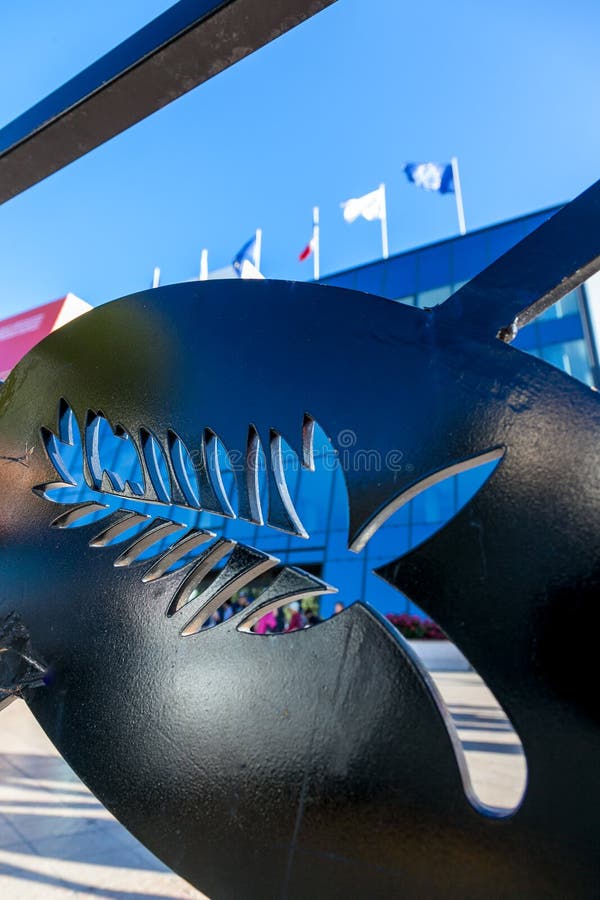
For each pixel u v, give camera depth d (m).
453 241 16.27
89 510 1.47
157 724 1.17
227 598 1.19
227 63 1.44
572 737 0.80
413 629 11.85
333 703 1.00
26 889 1.99
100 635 1.30
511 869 0.80
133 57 1.47
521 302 1.00
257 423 1.20
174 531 1.29
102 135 1.68
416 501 14.16
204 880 1.05
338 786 0.96
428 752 0.90
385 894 0.88
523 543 0.88
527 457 0.92
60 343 1.59
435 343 1.05
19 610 1.44
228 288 1.35
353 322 1.16
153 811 1.13
